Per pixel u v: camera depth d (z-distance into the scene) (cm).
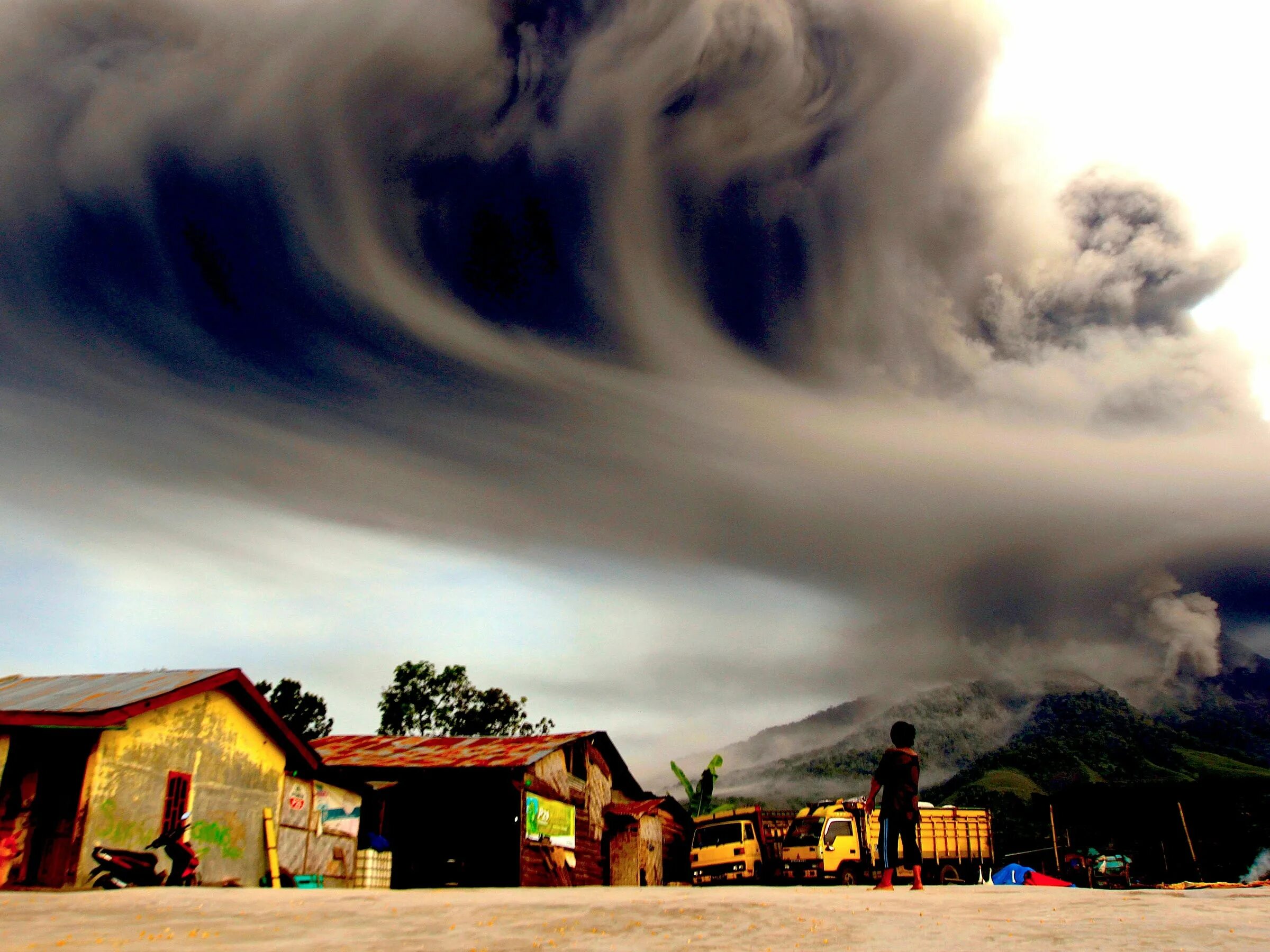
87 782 1345
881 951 384
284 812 1847
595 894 882
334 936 454
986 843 2836
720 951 391
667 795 3669
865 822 2569
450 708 4928
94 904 666
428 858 2272
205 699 1630
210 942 435
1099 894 774
